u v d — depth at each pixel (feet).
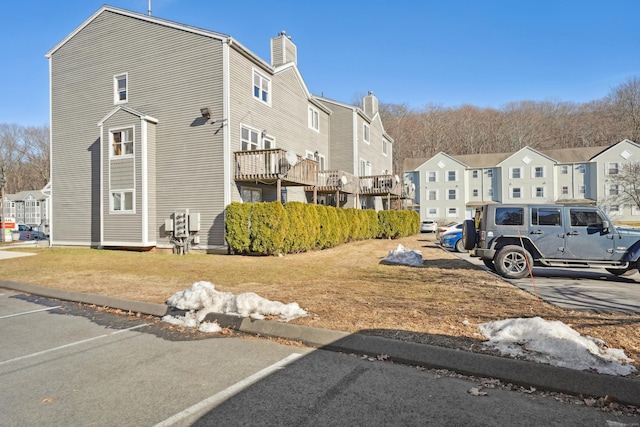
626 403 10.11
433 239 81.71
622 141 144.25
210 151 48.96
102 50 56.08
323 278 29.73
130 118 50.78
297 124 67.77
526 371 11.55
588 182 149.38
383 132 107.45
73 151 58.13
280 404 10.37
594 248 29.30
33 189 232.12
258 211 45.42
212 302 19.49
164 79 51.78
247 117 52.70
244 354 14.39
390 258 40.27
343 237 62.49
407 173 173.78
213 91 48.91
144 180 49.88
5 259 44.42
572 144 211.20
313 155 74.28
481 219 32.14
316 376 12.23
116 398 10.91
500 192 157.79
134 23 53.72
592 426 9.11
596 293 23.54
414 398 10.62
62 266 37.81
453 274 31.50
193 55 50.11
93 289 26.20
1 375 12.73
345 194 82.58
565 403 10.27
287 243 46.88
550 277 31.07
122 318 20.04
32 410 10.28
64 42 58.75
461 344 14.01
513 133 222.07
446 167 164.86
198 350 14.92
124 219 51.03
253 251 46.65
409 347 13.73
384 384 11.56
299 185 58.54
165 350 14.97
